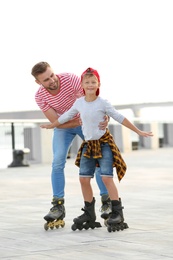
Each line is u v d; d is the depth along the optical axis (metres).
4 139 28.72
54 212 8.70
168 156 29.62
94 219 8.62
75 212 10.52
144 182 16.70
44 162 27.92
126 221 9.23
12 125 28.34
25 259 6.61
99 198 12.83
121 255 6.67
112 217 8.31
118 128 34.41
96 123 8.33
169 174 19.27
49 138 28.12
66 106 8.90
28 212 10.83
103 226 8.83
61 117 8.63
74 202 12.14
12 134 28.39
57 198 8.78
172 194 13.45
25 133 28.44
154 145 37.62
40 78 8.63
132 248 7.04
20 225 9.18
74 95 8.84
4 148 28.73
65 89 8.78
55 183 8.84
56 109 8.98
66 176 19.53
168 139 40.28
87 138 8.42
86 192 8.56
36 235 8.20
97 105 8.29
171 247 7.05
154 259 6.39
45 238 7.93
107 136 8.43
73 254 6.82
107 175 8.38
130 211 10.48
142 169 21.64
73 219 8.91
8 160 28.48
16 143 28.58
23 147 28.45
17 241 7.76
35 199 13.21
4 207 11.73
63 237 7.97
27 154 28.27
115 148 8.45
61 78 8.80
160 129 39.97
